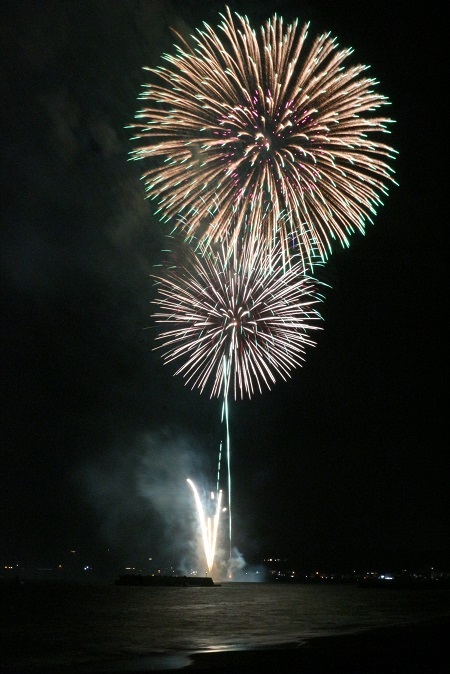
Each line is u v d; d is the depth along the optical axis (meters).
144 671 27.14
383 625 49.88
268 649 34.19
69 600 93.44
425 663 28.14
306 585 185.62
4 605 81.00
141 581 155.62
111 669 28.20
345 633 43.22
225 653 32.56
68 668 28.95
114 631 47.62
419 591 141.00
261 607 75.62
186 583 150.12
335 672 25.98
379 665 27.48
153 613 66.75
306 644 36.31
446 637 38.47
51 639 42.62
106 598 98.19
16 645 39.22
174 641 40.59
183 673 26.47
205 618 59.59
